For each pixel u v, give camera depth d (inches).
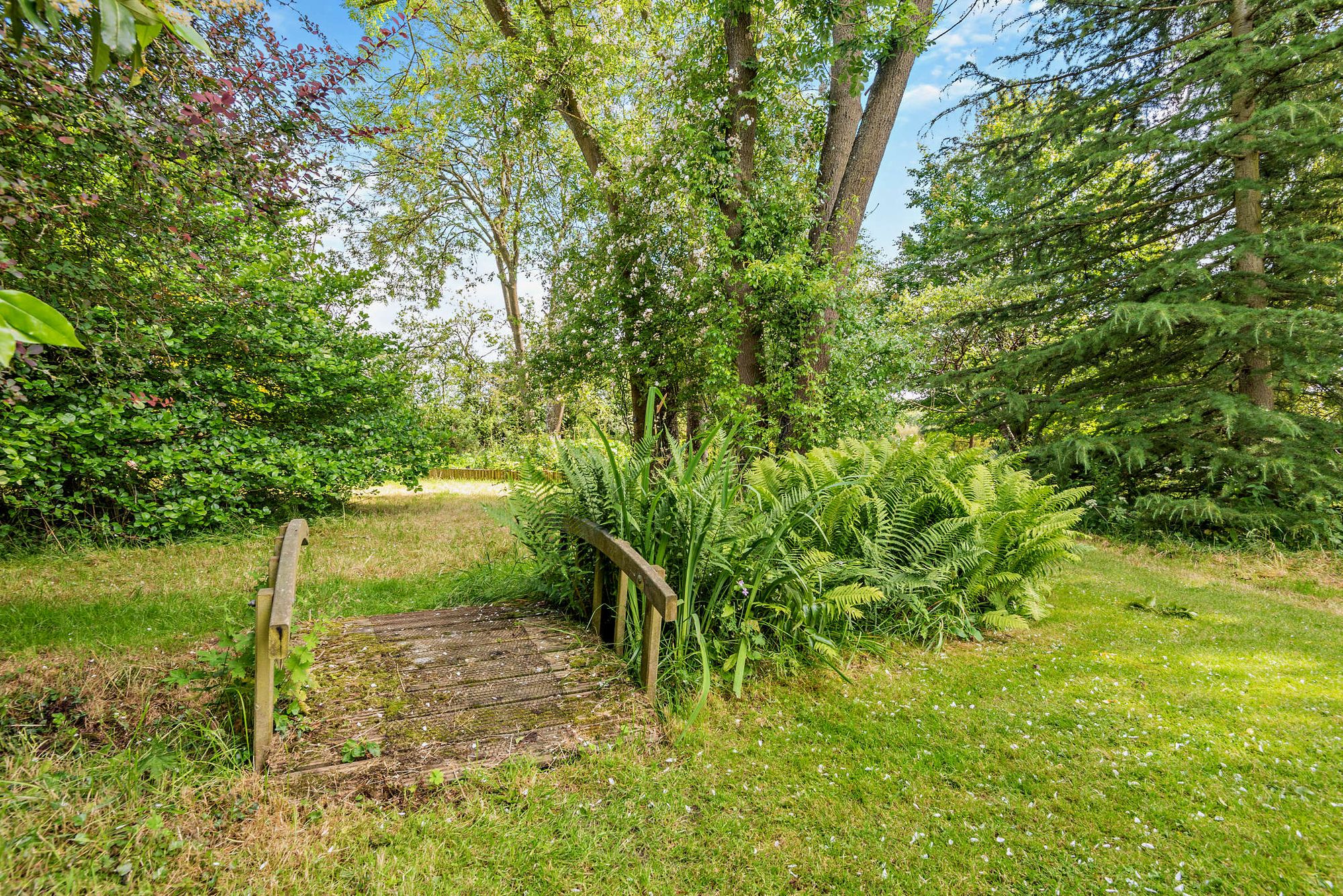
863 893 79.9
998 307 418.0
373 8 428.1
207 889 72.6
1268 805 99.7
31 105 114.0
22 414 216.5
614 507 148.6
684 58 383.9
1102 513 350.3
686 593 131.3
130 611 159.9
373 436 335.6
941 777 105.9
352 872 76.9
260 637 90.9
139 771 86.2
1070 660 159.2
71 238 145.0
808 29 363.6
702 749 109.8
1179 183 351.6
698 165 357.7
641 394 458.3
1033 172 379.2
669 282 412.2
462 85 516.1
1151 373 372.8
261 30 144.1
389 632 146.1
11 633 140.2
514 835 85.4
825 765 107.7
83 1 38.0
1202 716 129.8
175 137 124.9
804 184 382.3
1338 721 128.3
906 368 406.0
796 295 340.5
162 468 248.2
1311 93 304.7
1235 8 320.2
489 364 760.3
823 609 147.0
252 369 298.7
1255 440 317.7
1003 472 227.8
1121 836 92.3
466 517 346.3
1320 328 284.8
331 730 101.6
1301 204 329.1
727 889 79.6
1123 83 361.7
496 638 143.6
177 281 181.9
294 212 172.2
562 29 432.8
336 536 276.4
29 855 70.8
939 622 171.3
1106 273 376.5
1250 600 222.1
